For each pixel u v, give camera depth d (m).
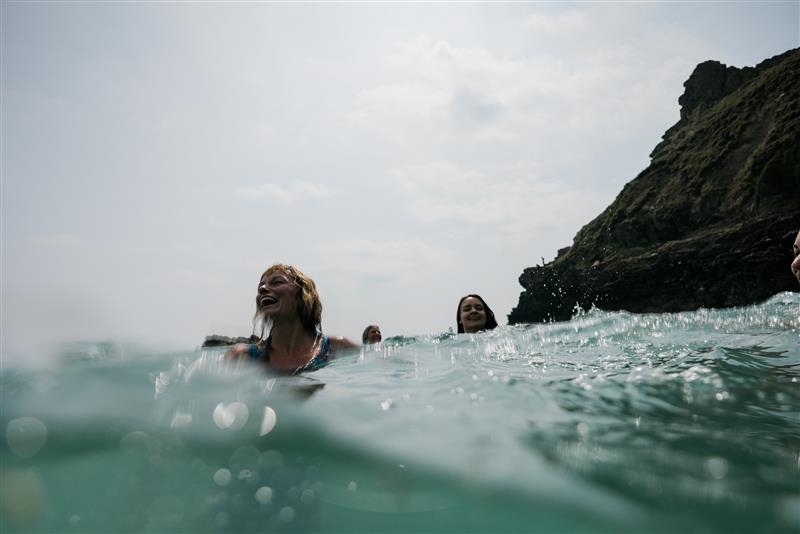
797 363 2.67
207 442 1.55
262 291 3.44
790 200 27.25
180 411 1.86
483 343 4.09
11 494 1.20
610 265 35.06
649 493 1.21
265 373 2.92
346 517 1.14
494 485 1.25
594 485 1.25
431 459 1.42
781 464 1.36
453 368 2.85
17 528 1.07
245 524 1.11
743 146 33.31
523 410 1.90
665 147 45.16
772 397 2.05
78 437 1.57
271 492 1.24
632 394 2.13
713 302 28.78
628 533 1.06
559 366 2.89
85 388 2.20
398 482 1.30
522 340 4.16
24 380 2.33
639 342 3.70
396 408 1.92
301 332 3.53
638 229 35.78
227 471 1.35
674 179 36.53
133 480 1.29
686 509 1.14
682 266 30.33
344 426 1.69
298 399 2.07
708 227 31.20
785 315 4.18
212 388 2.29
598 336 4.13
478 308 6.05
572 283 38.88
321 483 1.30
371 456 1.44
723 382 2.31
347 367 3.02
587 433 1.62
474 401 2.03
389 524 1.12
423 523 1.11
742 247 27.45
